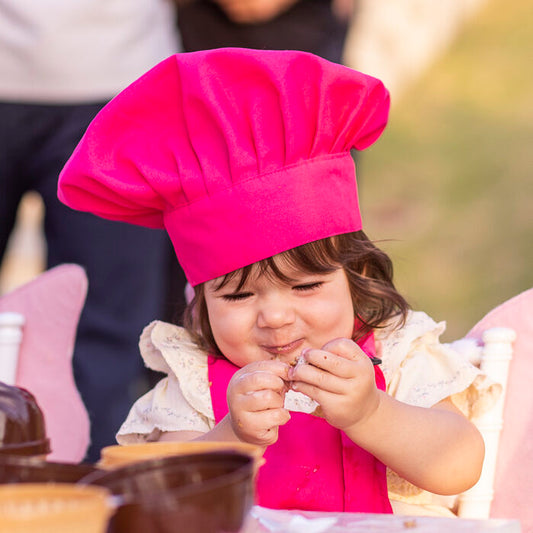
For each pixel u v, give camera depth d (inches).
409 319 98.2
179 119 84.3
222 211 83.6
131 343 148.3
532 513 87.0
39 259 359.6
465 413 92.7
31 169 147.9
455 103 458.0
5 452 54.1
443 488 82.4
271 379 74.7
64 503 40.3
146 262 148.6
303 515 60.2
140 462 47.3
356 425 78.7
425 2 472.4
